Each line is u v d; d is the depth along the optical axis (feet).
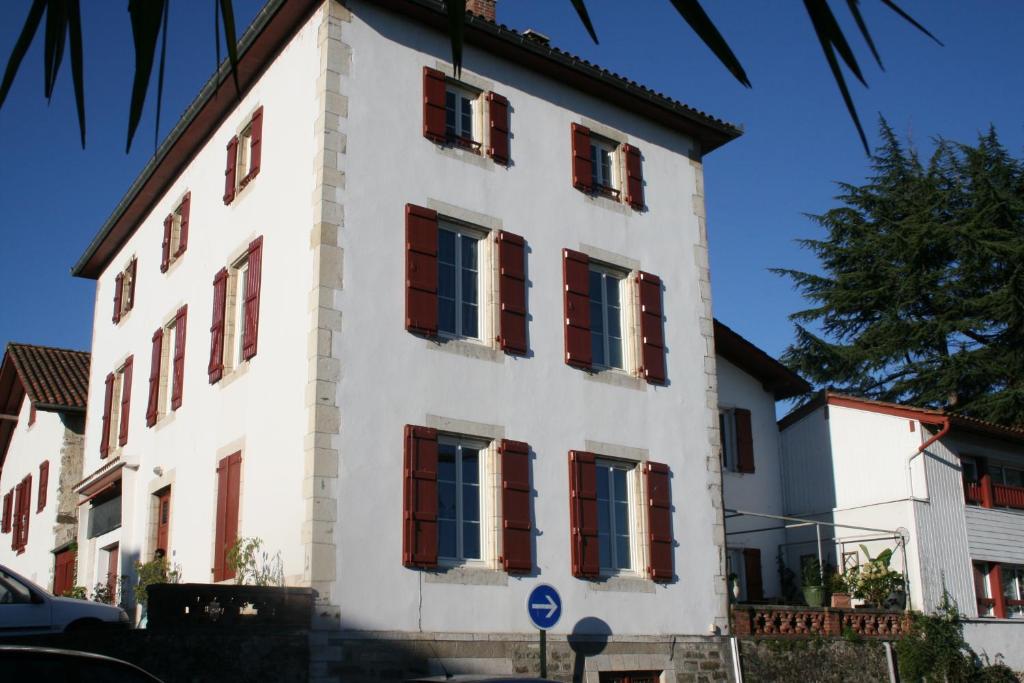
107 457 68.95
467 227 51.24
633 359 55.83
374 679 41.86
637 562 52.70
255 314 50.06
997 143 118.11
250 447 48.24
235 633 38.88
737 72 7.77
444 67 52.42
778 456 74.18
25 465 91.97
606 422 53.16
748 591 68.74
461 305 50.19
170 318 61.77
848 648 58.75
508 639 46.21
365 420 44.55
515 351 50.44
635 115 60.64
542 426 50.42
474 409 48.19
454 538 46.57
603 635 49.55
